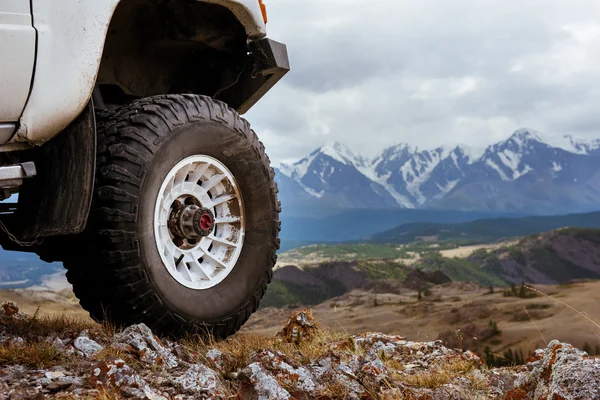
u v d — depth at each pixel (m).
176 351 2.14
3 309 2.54
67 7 2.02
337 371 2.06
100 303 2.34
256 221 2.64
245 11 2.59
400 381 2.25
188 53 2.84
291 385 1.90
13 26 1.91
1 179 1.95
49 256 2.48
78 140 2.11
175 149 2.31
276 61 2.78
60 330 2.28
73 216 2.07
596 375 1.52
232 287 2.53
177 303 2.32
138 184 2.20
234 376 2.07
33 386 1.68
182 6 2.56
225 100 2.98
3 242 2.49
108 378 1.72
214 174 2.51
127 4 2.58
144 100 2.39
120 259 2.17
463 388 2.11
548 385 1.68
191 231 2.38
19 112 1.95
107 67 2.75
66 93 2.01
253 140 2.61
